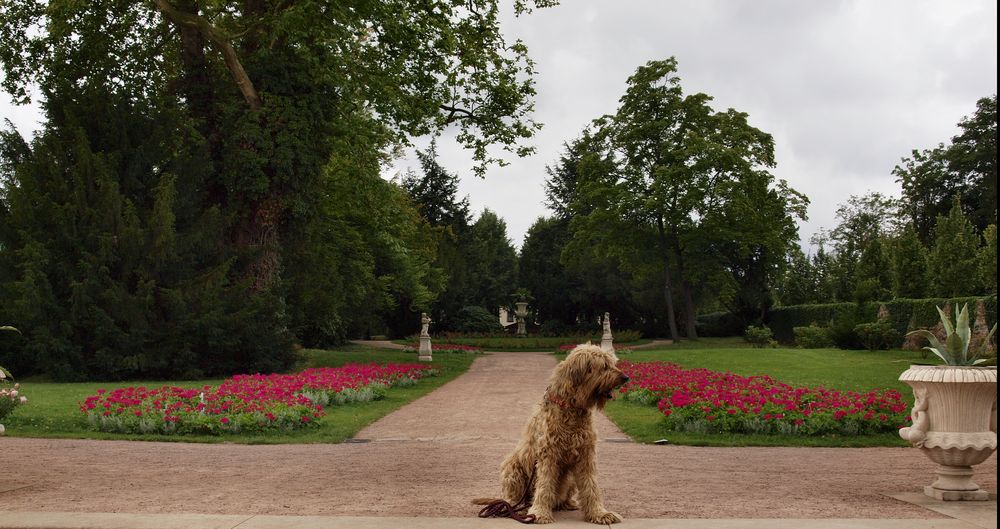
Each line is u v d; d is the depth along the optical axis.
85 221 23.88
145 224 24.86
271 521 5.45
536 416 5.66
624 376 5.32
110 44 28.72
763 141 47.91
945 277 38.12
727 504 6.45
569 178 71.31
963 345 6.73
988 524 5.33
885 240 61.88
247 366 26.00
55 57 28.00
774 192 48.81
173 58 30.78
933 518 5.73
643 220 50.53
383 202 39.00
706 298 59.03
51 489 7.36
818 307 48.44
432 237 56.66
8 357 25.06
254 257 26.77
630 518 5.71
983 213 54.38
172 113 25.94
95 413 13.43
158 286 24.88
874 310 38.12
